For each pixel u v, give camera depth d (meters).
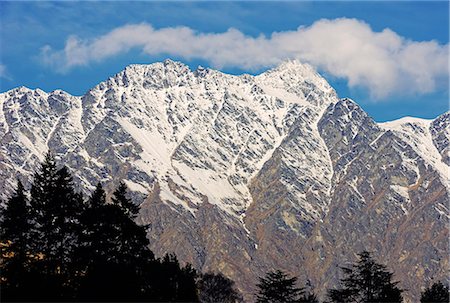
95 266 85.50
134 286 87.19
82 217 87.81
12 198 86.69
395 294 103.12
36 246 86.62
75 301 83.00
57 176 88.25
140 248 90.00
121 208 90.75
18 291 82.56
